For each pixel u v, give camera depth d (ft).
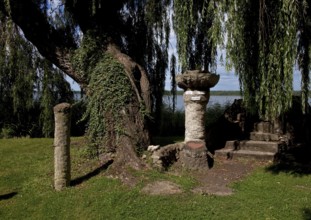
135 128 28.27
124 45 35.50
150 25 34.50
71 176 25.08
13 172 27.25
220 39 22.80
